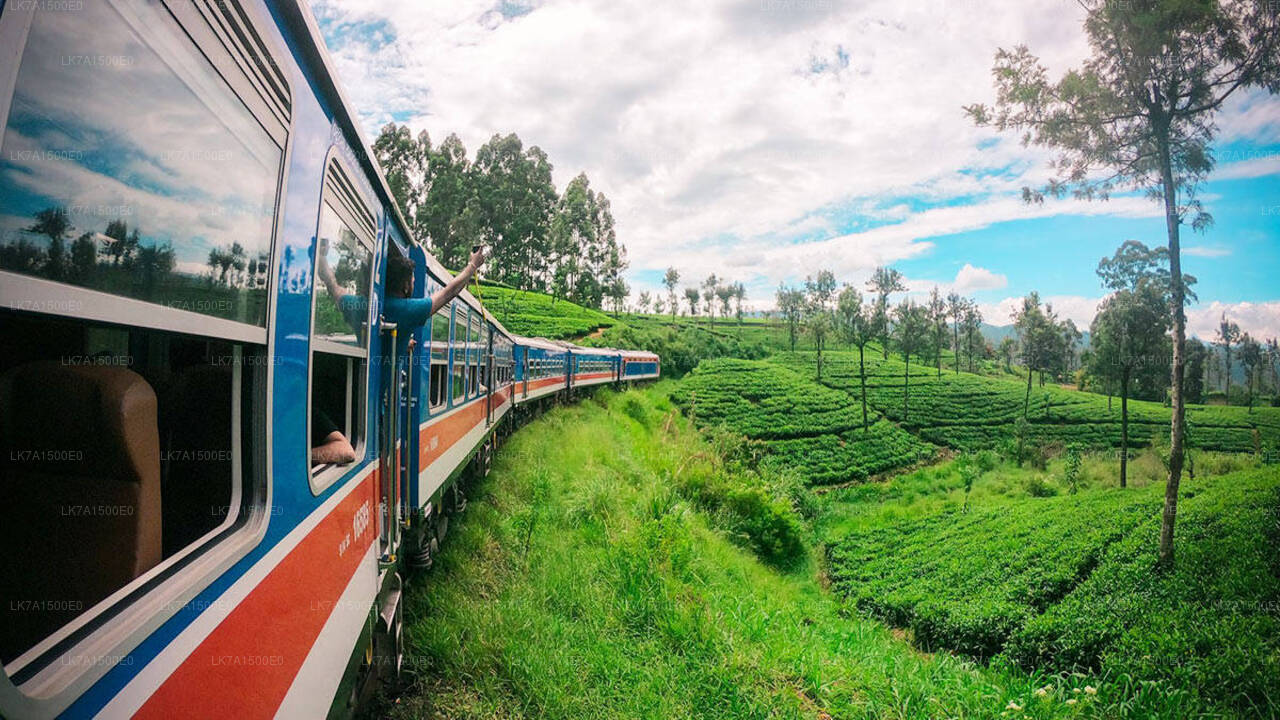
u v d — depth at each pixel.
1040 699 7.12
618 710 5.23
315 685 2.30
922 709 6.37
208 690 1.47
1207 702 9.14
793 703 5.92
